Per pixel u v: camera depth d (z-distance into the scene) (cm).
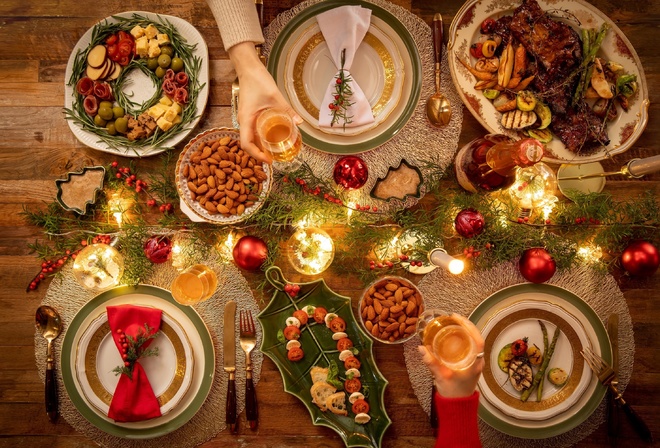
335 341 155
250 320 155
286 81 154
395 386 158
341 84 149
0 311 159
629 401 159
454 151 160
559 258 157
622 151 153
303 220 157
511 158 125
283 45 155
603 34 149
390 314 148
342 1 155
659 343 160
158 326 151
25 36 161
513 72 150
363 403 150
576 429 158
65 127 161
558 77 150
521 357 156
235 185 148
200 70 156
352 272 160
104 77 155
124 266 156
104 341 156
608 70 152
